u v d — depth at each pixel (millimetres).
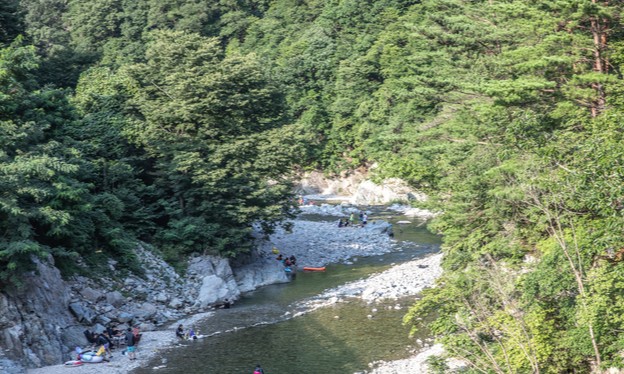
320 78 106750
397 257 56750
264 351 32844
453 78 35812
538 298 22125
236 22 132000
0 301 30203
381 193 92500
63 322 33781
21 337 29969
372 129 89375
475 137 32188
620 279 19531
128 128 49406
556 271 21094
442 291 25766
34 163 31125
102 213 41781
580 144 21031
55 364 30875
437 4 39938
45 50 91500
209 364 31156
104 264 41469
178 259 46750
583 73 26984
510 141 24500
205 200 48500
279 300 43531
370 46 104875
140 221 47406
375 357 31391
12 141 33406
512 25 31938
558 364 21547
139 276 42406
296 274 51719
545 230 26641
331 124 104750
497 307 24078
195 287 44094
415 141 36406
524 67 25594
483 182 29500
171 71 51625
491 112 27531
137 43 123375
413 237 66375
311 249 59688
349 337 34562
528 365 21016
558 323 22375
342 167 103375
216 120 50562
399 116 48062
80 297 36938
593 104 26000
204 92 49469
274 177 51562
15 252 29906
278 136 50375
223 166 49531
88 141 46000
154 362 31484
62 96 43469
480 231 30047
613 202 18266
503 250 27312
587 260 20797
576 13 25375
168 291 42469
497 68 33406
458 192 30922
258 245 54875
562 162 21656
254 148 49969
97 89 53500
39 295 32656
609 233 18469
